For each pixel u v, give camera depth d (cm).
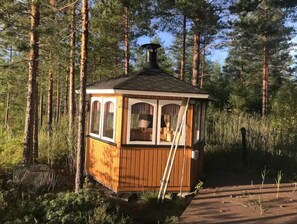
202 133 1039
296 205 804
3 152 1110
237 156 1291
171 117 891
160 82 902
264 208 775
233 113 2411
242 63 4244
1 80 1741
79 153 824
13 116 2756
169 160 882
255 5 1898
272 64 4081
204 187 955
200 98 906
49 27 1026
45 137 1398
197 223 679
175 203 835
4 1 985
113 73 2361
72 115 1584
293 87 2452
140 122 877
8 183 873
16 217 676
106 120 951
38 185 895
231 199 845
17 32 1061
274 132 1652
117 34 2064
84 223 665
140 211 791
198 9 1778
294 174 1118
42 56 1191
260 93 3666
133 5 1512
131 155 872
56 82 2569
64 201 721
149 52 1002
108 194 880
